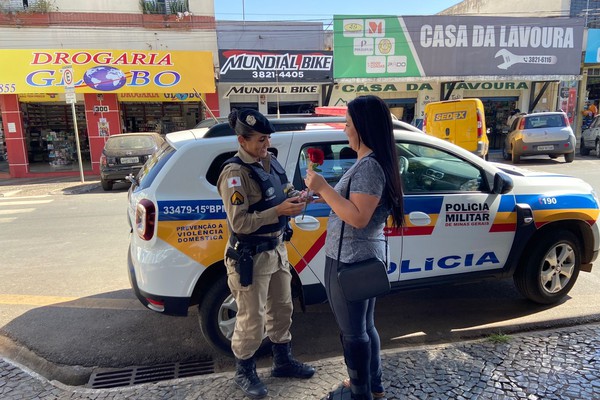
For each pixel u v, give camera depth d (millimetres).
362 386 2342
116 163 11508
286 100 16781
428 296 4438
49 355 3514
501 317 3924
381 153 2125
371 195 2070
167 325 3982
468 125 11648
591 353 3018
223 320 3248
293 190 2766
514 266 3850
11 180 14602
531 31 16859
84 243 6621
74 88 13453
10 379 2939
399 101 17891
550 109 18938
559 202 3875
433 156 3619
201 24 16625
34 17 15695
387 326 3834
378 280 2160
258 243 2590
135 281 3244
